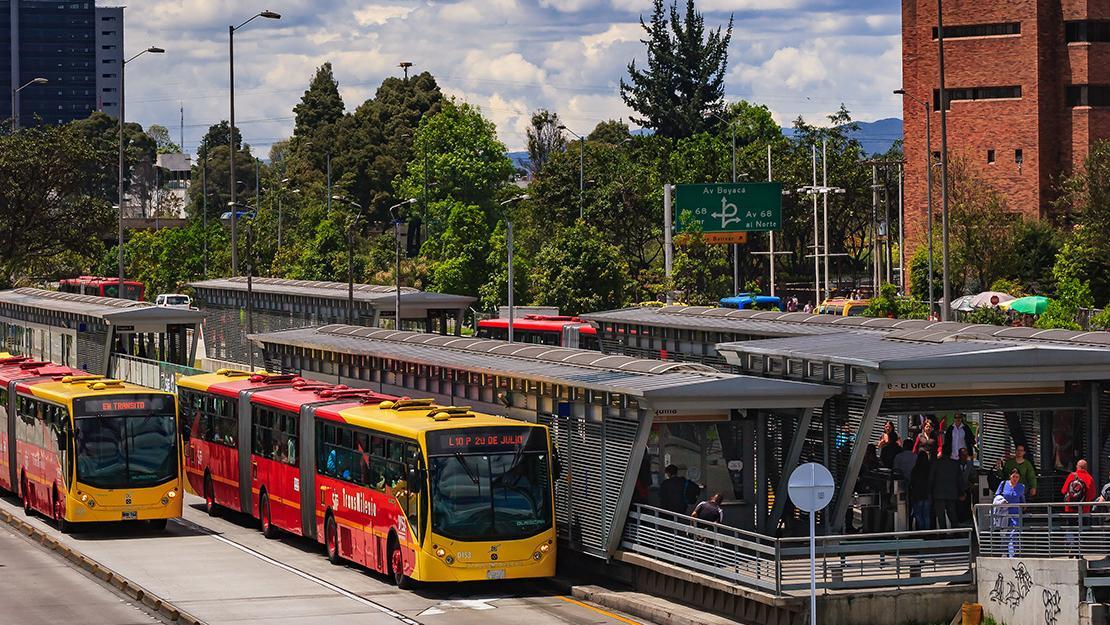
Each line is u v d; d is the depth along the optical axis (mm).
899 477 35969
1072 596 29672
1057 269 99562
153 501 43594
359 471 37844
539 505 34969
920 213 123750
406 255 161000
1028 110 118812
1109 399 35719
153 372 66125
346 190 198875
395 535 35719
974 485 36344
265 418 44625
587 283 104312
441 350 48562
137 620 31656
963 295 110312
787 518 35844
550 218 152250
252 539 44031
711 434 34969
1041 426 37469
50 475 45344
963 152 121125
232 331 98812
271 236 156250
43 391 46188
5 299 95812
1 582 36625
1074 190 105062
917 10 122875
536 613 32531
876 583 30672
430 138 166000
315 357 56656
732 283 140625
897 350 35406
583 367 39625
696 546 32250
